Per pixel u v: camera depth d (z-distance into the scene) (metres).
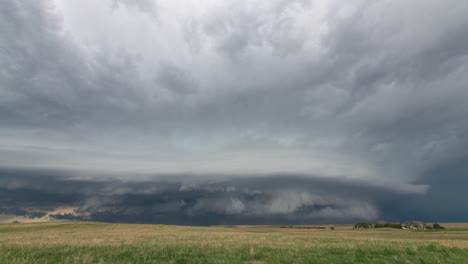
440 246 15.30
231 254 13.84
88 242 19.58
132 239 23.75
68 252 14.33
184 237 27.44
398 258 12.24
